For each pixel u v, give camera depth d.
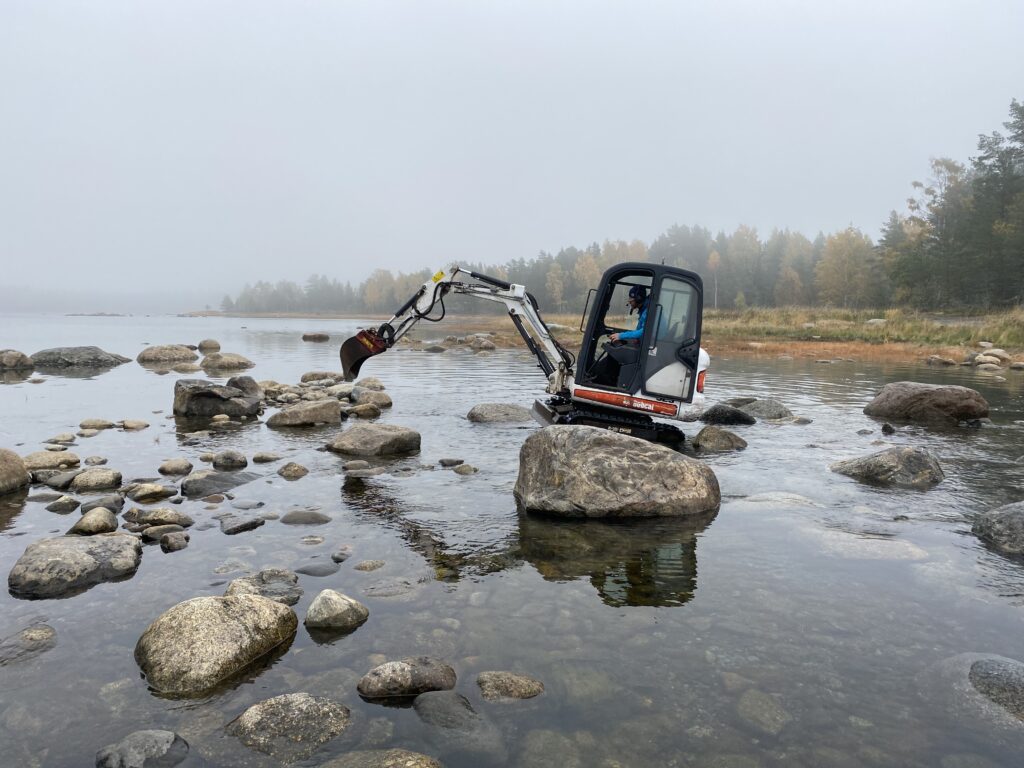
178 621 3.67
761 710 3.15
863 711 3.16
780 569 4.95
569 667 3.54
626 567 5.00
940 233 65.12
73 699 3.26
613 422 9.41
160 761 2.75
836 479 7.63
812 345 31.56
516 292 10.55
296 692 3.22
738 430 10.98
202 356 27.59
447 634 3.93
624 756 2.83
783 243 132.25
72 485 7.19
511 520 6.16
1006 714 3.12
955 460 8.54
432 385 17.00
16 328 59.56
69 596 4.42
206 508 6.44
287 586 4.52
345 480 7.57
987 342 28.70
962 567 4.94
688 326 9.12
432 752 2.85
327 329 65.31
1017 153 57.12
